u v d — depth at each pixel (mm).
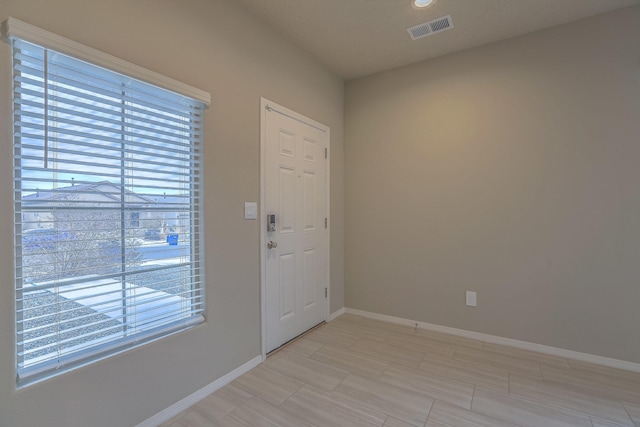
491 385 2006
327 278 3178
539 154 2479
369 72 3199
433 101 2912
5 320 1176
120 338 1538
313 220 2973
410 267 3051
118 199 1530
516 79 2553
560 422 1651
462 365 2270
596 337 2301
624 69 2193
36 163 1280
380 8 2186
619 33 2205
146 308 1640
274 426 1636
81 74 1369
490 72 2654
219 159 2000
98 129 1438
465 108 2766
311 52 2807
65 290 1345
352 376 2125
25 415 1220
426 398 1871
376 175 3227
